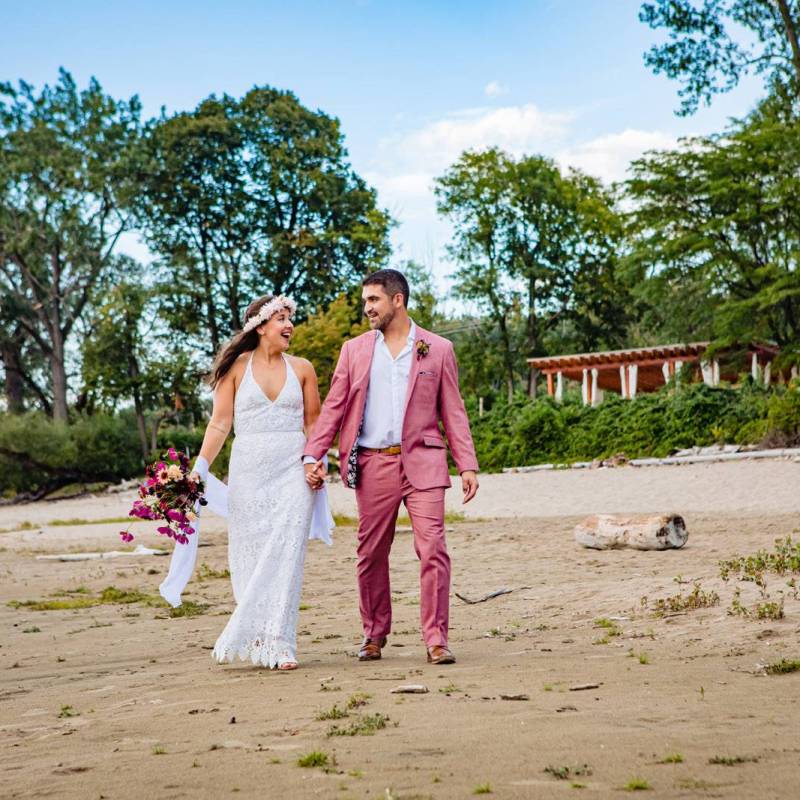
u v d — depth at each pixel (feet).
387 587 20.11
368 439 19.80
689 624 22.16
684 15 126.21
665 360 151.74
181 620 29.37
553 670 17.48
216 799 10.42
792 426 108.37
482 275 198.18
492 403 195.83
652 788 9.96
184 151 188.44
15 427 171.83
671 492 82.74
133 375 183.11
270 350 20.42
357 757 11.71
